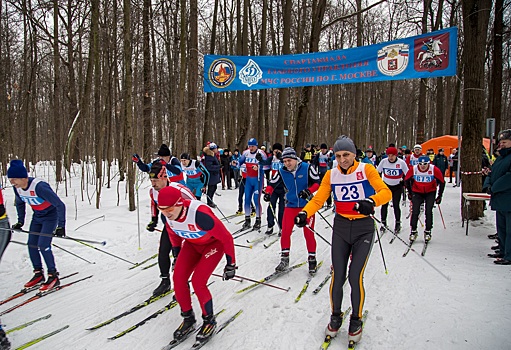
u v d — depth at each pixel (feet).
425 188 20.56
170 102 52.19
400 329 11.01
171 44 51.47
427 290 13.69
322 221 27.50
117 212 26.55
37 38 48.52
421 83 56.65
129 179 27.04
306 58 30.53
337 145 10.68
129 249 19.72
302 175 15.71
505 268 15.69
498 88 35.81
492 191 16.56
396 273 15.67
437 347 9.91
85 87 32.17
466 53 23.30
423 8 55.52
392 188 23.34
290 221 16.05
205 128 48.55
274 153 24.31
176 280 10.83
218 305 13.02
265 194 19.42
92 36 34.17
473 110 23.21
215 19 52.34
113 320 11.91
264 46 51.90
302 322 11.69
